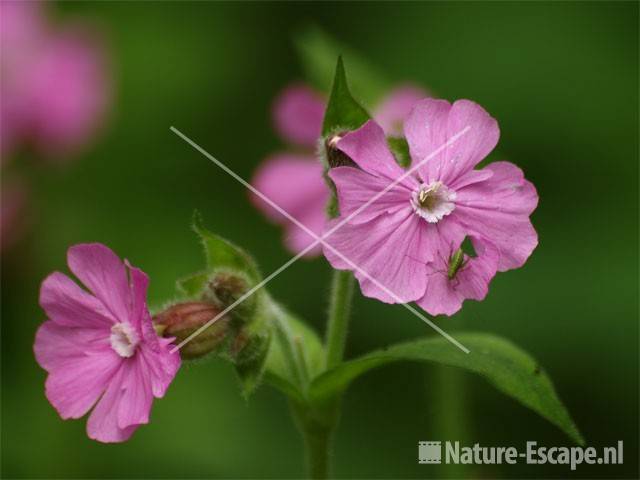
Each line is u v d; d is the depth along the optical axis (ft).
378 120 1.06
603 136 1.19
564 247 1.16
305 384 0.91
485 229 0.84
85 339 0.85
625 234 1.16
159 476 1.08
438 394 1.01
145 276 0.82
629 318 1.11
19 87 1.08
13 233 1.11
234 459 1.08
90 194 1.16
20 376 1.10
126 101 1.19
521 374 0.87
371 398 1.11
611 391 1.10
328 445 0.92
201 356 0.87
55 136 1.09
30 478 1.07
